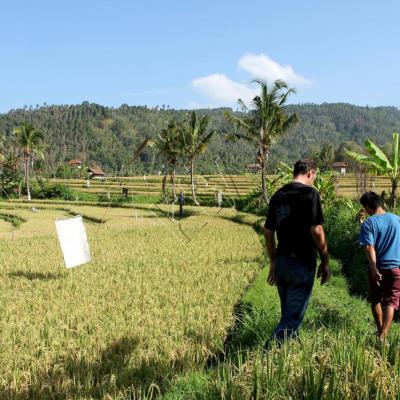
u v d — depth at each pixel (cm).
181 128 4841
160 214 3925
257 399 399
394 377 408
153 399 506
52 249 1888
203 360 627
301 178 570
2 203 5322
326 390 392
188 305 900
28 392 546
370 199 676
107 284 1127
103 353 639
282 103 3475
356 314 809
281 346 483
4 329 750
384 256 655
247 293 990
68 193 6169
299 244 550
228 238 2125
